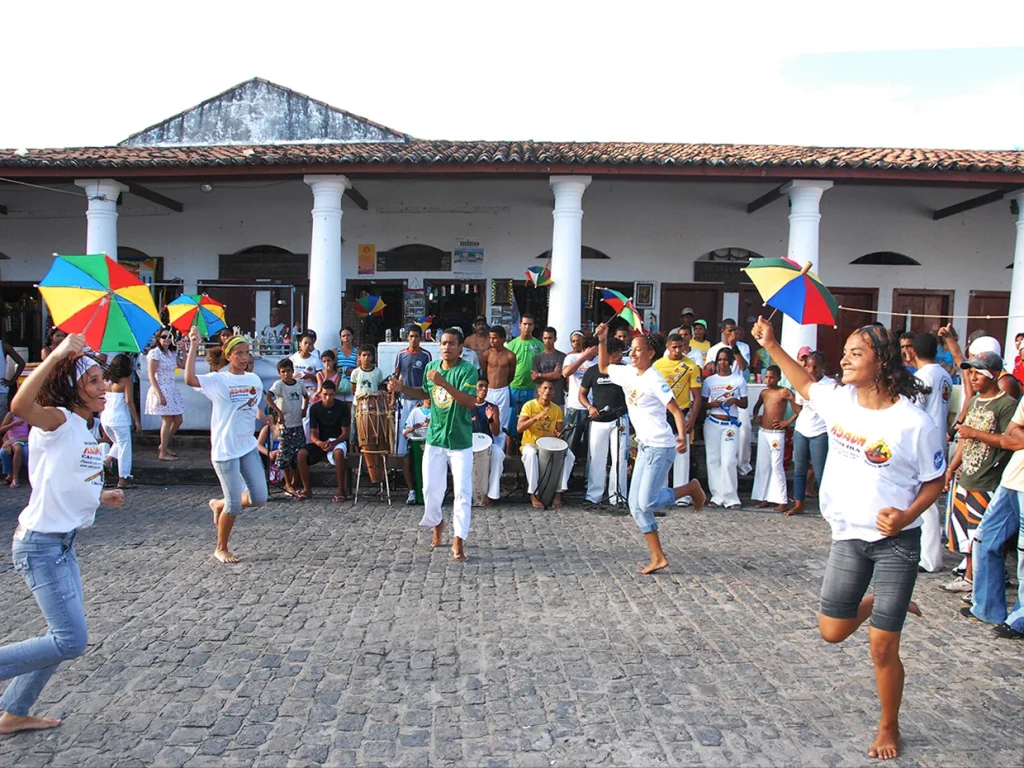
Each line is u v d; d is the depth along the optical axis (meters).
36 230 14.47
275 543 6.94
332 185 11.15
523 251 14.02
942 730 3.64
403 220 14.09
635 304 13.95
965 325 13.79
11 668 3.37
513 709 3.79
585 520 8.12
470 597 5.49
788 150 12.26
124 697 3.87
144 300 3.79
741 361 9.80
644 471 6.06
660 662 4.39
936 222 13.72
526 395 10.17
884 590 3.36
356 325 14.20
